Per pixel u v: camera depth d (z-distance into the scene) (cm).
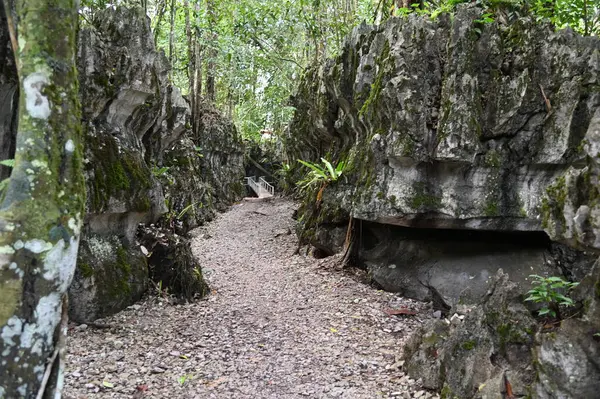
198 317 567
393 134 569
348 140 875
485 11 629
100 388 373
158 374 411
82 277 500
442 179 566
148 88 577
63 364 231
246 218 1473
